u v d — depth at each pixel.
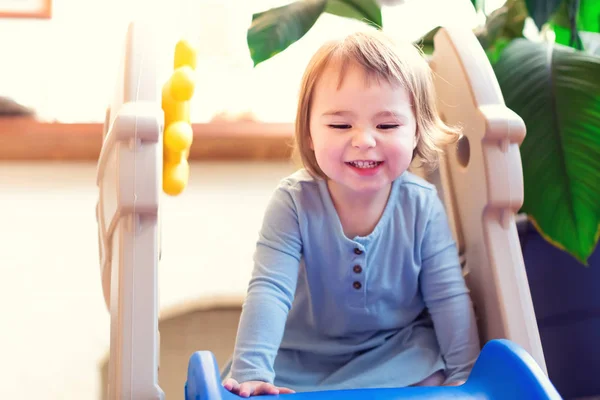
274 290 0.74
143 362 0.63
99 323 1.14
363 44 0.72
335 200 0.78
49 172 1.24
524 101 0.93
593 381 1.00
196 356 0.60
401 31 1.29
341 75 0.70
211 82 1.34
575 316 0.99
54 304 1.15
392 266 0.78
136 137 0.65
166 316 1.16
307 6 1.09
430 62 0.89
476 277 0.80
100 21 1.30
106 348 1.13
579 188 0.90
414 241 0.78
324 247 0.77
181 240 1.21
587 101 0.91
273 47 1.08
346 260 0.77
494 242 0.76
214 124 1.28
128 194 0.64
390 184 0.79
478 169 0.77
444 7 1.30
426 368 0.76
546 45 0.98
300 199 0.78
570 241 0.90
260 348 0.71
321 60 0.72
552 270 0.98
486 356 0.64
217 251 1.21
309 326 0.82
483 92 0.78
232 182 1.28
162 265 1.19
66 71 1.30
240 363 0.70
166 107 0.76
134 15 1.31
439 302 0.78
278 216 0.78
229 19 1.34
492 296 0.76
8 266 1.16
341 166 0.71
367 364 0.78
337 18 1.35
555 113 0.92
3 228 1.19
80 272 1.18
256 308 0.73
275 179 1.29
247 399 0.60
